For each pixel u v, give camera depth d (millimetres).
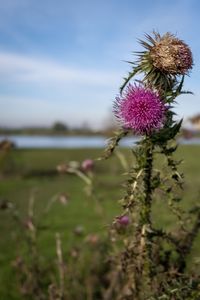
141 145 267
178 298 278
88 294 569
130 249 295
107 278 582
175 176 266
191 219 356
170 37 265
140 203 277
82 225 1001
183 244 342
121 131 274
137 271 292
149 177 274
